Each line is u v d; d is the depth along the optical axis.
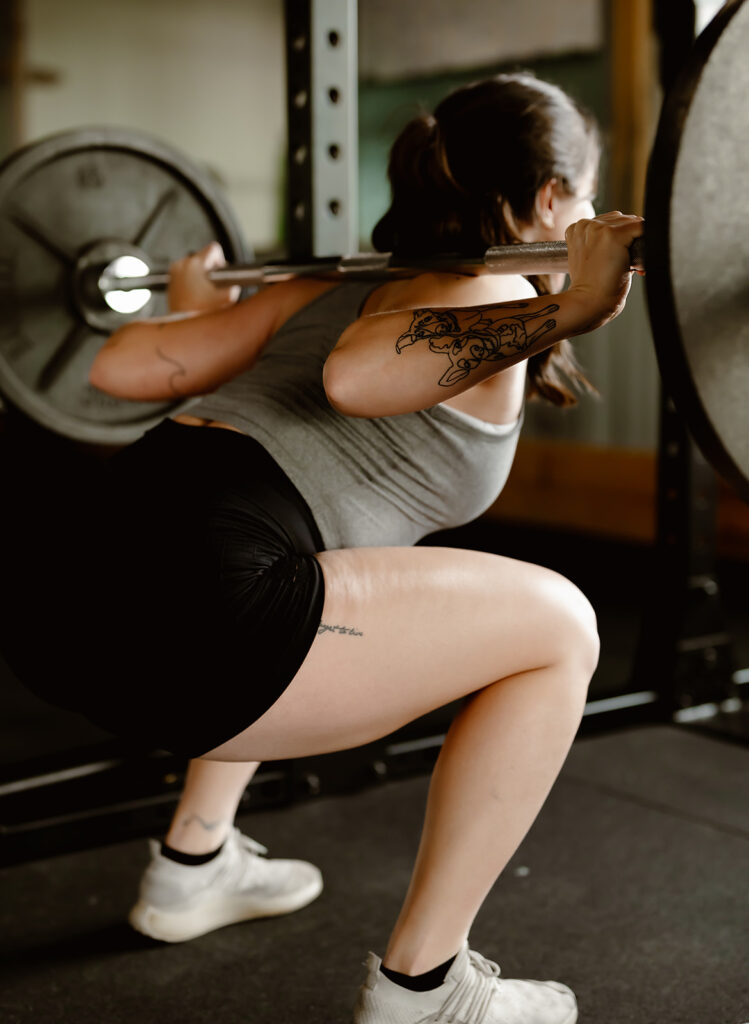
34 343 2.30
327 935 1.67
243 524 1.11
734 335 1.03
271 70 6.74
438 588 1.13
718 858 1.93
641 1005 1.47
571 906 1.75
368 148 5.66
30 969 1.57
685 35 2.40
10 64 6.13
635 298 4.50
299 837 2.03
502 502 5.20
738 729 2.59
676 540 2.66
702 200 0.99
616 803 2.18
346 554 1.15
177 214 2.39
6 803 1.90
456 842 1.16
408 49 5.43
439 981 1.19
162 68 6.52
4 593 1.16
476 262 1.17
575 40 4.68
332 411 1.18
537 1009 1.29
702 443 1.07
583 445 4.81
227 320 1.41
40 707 2.85
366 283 1.30
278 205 6.78
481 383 1.17
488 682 1.17
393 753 2.30
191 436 1.19
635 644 3.31
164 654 1.07
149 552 1.09
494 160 1.21
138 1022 1.44
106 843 2.00
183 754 1.13
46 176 2.25
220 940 1.65
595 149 1.28
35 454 1.25
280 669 1.08
